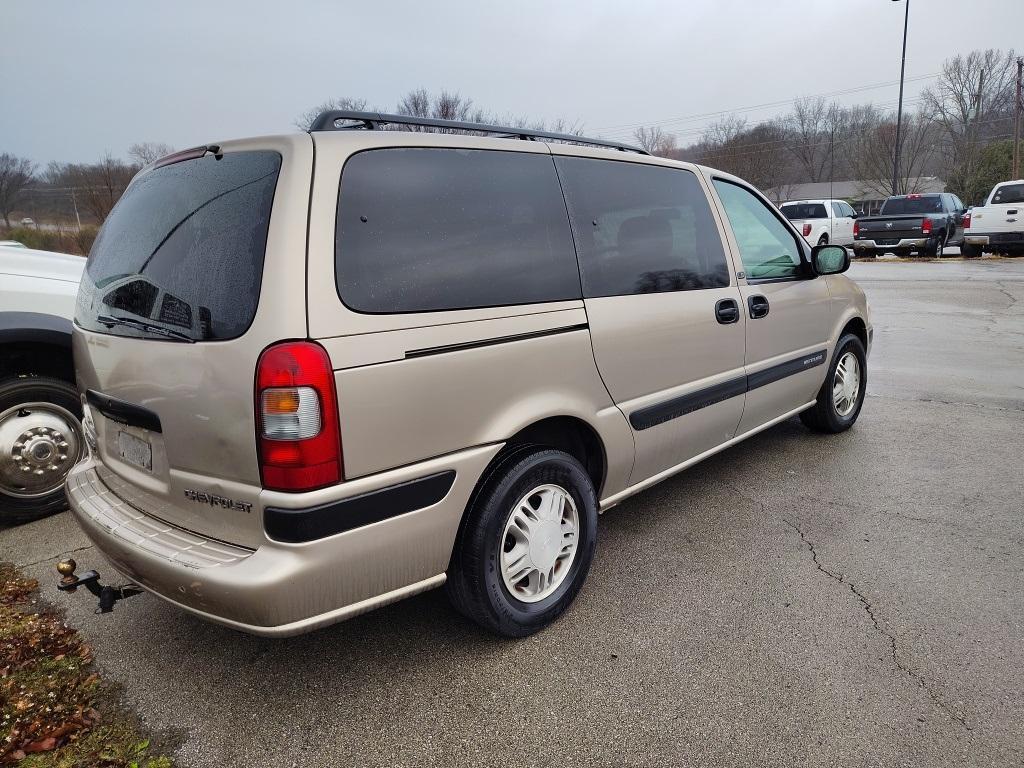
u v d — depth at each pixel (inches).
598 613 112.0
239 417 79.4
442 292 90.8
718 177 150.5
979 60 2017.7
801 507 150.0
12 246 199.6
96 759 83.4
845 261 167.9
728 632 106.0
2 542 143.5
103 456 106.2
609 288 115.4
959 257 774.5
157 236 95.0
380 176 88.5
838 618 108.7
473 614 100.7
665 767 80.8
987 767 79.5
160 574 84.9
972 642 102.0
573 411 107.4
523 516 102.3
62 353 155.6
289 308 77.8
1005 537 134.1
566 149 114.8
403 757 83.3
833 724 86.5
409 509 87.4
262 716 90.7
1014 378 257.8
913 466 172.1
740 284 147.2
